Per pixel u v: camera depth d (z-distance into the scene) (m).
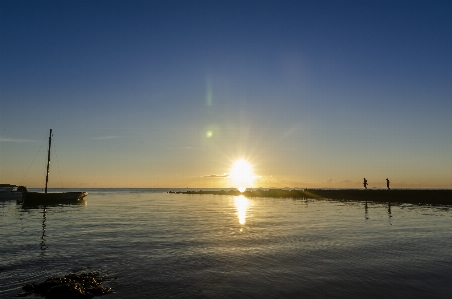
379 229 29.34
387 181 78.06
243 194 140.12
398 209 52.16
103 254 19.73
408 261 17.41
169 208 60.81
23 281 14.57
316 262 17.34
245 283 13.89
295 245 22.06
